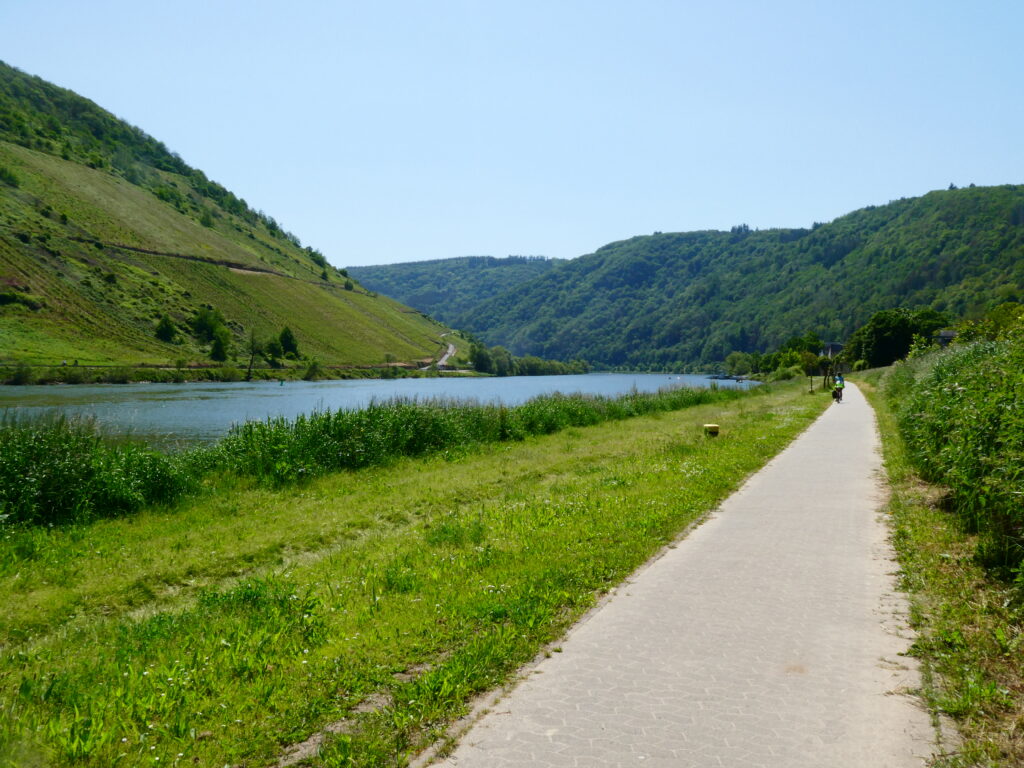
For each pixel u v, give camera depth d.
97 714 4.09
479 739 3.76
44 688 4.65
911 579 6.26
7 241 98.94
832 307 191.00
